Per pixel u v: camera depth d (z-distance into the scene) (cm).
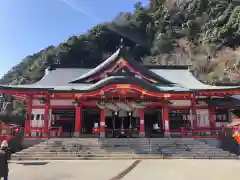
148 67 3575
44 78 3139
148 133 2853
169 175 1097
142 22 12206
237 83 5556
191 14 10612
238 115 3042
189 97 2642
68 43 9825
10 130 2289
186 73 3456
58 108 2775
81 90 2400
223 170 1250
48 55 9131
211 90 2498
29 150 1962
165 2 12469
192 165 1459
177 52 9775
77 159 1833
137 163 1558
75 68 3472
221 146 2261
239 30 7481
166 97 2494
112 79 2339
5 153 827
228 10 8831
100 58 10106
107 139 2173
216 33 8356
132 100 2566
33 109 2766
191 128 2570
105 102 2553
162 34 10869
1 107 5378
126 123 2923
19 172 1200
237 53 7069
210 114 2881
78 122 2470
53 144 2078
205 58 7881
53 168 1338
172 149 2034
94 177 1052
